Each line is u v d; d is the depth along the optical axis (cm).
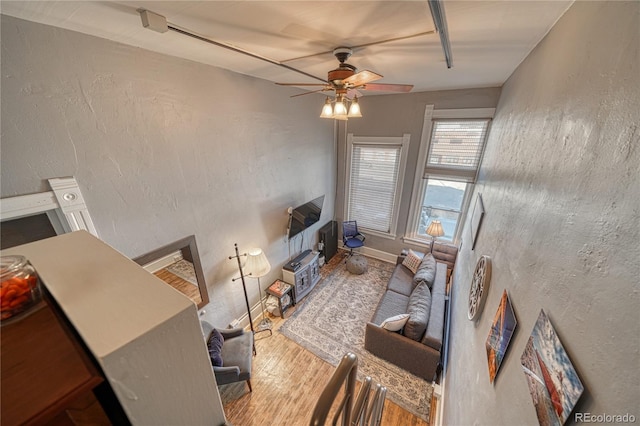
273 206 354
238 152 285
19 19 135
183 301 48
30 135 146
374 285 437
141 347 42
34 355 41
